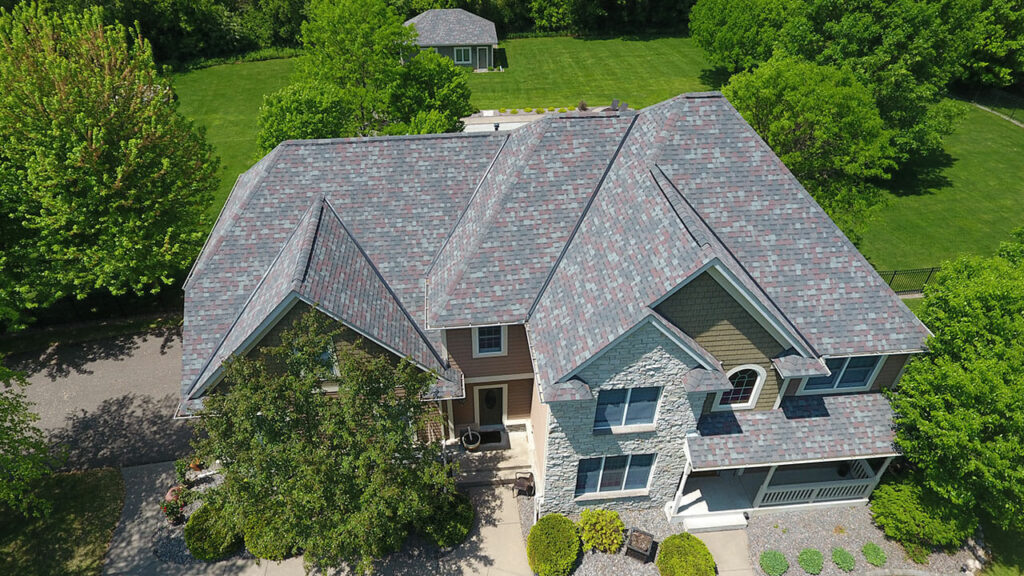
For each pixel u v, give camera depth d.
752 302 17.89
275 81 66.88
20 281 26.86
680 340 17.39
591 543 21.44
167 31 69.69
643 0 82.94
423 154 24.86
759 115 33.09
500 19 85.00
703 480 24.06
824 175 33.84
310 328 18.09
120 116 26.62
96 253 25.73
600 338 17.55
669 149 21.28
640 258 18.75
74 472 24.75
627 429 20.08
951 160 51.16
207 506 22.38
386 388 18.44
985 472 17.77
